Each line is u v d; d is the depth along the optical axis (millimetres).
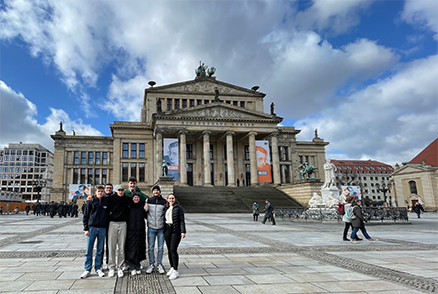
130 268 9875
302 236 19016
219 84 80812
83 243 15961
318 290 7910
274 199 57250
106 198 9891
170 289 8023
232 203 52781
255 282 8633
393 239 17594
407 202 82125
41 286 8211
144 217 10125
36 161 197875
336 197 33156
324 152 90562
